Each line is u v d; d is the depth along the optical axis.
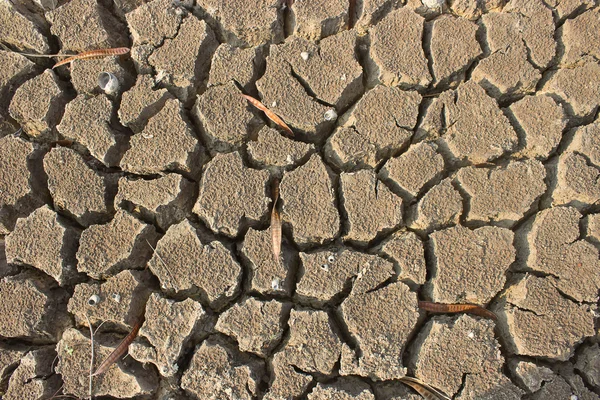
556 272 0.93
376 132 0.96
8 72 0.98
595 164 0.94
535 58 0.97
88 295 0.93
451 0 0.99
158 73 0.97
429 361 0.92
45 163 0.96
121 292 0.93
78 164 0.96
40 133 0.98
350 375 0.92
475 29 0.97
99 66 0.98
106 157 0.96
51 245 0.94
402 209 0.94
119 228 0.94
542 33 0.97
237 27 0.98
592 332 0.92
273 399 0.91
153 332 0.92
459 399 0.91
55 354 0.94
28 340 0.94
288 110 0.96
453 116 0.96
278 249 0.93
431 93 0.98
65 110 0.97
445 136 0.96
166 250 0.94
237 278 0.93
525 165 0.94
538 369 0.91
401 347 0.92
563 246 0.93
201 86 0.98
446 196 0.94
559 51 0.98
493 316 0.93
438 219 0.94
